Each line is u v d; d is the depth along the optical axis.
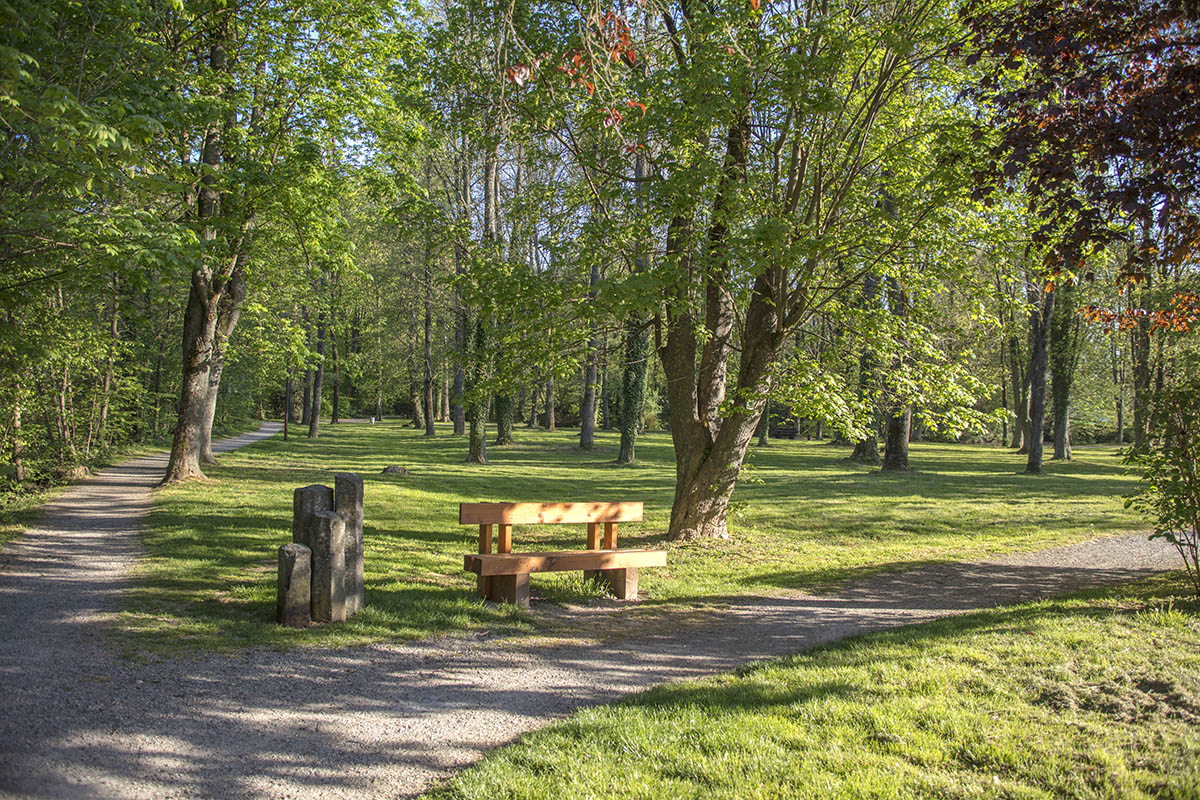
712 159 9.77
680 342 12.41
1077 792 3.64
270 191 14.81
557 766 4.01
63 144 6.66
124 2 8.20
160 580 8.05
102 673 5.28
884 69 9.41
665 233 10.71
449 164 25.12
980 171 7.05
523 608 7.93
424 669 5.82
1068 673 5.22
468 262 11.27
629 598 8.59
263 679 5.37
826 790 3.68
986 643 6.09
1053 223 6.71
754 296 11.41
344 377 55.34
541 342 11.70
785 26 9.05
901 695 5.02
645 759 4.08
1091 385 39.56
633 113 9.30
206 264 15.12
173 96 8.77
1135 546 12.28
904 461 27.73
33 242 8.23
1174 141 5.85
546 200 11.95
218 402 37.78
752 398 11.16
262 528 11.47
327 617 6.79
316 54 15.77
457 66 10.89
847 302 11.62
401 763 4.14
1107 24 6.48
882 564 10.84
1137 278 6.68
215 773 3.92
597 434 49.09
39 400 16.88
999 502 18.05
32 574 8.18
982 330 11.59
